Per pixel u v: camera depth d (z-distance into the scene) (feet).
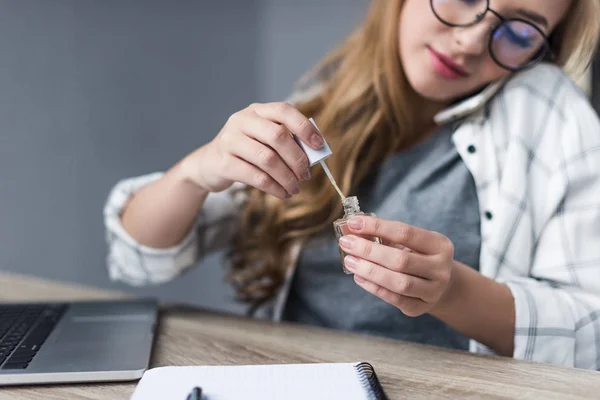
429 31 2.71
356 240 1.98
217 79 5.88
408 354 2.08
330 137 3.17
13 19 4.91
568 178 2.72
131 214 2.89
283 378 1.78
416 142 3.18
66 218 5.26
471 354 2.07
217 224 3.17
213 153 2.35
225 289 5.96
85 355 2.00
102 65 5.31
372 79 3.16
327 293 3.08
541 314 2.34
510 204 2.77
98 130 5.33
